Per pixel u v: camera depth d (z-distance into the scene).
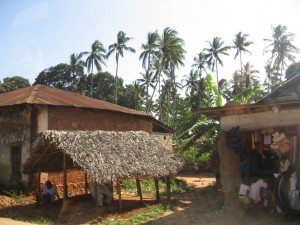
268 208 9.52
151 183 16.45
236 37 46.75
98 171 9.46
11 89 41.09
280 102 8.58
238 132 9.62
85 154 9.82
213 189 14.56
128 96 45.16
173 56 40.62
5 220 8.39
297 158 8.70
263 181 9.66
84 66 47.03
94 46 45.84
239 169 9.84
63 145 9.80
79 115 14.55
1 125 14.25
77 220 9.44
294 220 8.38
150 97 49.44
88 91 46.78
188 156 26.11
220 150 10.09
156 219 9.48
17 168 13.69
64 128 13.84
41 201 11.20
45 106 13.26
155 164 11.27
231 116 9.98
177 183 16.77
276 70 42.34
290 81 11.52
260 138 9.74
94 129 15.16
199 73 50.50
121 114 16.78
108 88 45.59
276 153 9.36
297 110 8.97
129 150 11.15
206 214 9.68
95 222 9.09
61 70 46.41
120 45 44.09
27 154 12.98
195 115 19.17
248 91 15.89
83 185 14.46
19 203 11.59
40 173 12.30
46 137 10.10
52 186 11.84
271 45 41.97
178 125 38.78
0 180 14.62
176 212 10.35
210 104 17.88
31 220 9.11
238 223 8.42
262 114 9.48
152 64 42.06
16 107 13.34
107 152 10.45
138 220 9.31
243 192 9.55
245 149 10.28
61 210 10.15
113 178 9.66
